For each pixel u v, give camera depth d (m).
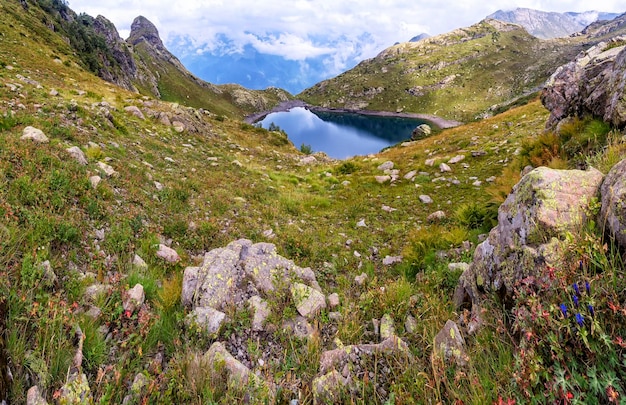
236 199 12.26
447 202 12.94
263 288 5.50
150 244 6.95
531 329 2.74
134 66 144.88
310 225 11.23
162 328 4.36
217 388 3.44
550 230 3.65
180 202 10.34
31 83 22.80
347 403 3.27
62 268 4.98
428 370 3.38
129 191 9.40
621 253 3.04
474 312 4.21
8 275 4.03
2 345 2.89
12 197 6.01
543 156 9.78
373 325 4.99
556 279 2.89
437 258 7.45
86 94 25.55
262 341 4.48
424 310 4.88
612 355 2.22
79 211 6.96
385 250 9.08
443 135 33.75
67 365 3.29
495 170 15.62
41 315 3.53
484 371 3.05
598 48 12.43
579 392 2.28
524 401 2.47
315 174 21.61
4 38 35.81
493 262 4.39
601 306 2.49
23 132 9.63
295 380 3.77
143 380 3.44
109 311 4.31
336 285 7.18
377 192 15.54
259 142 36.16
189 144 22.20
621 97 7.97
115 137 16.11
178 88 177.38
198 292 5.15
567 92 12.02
